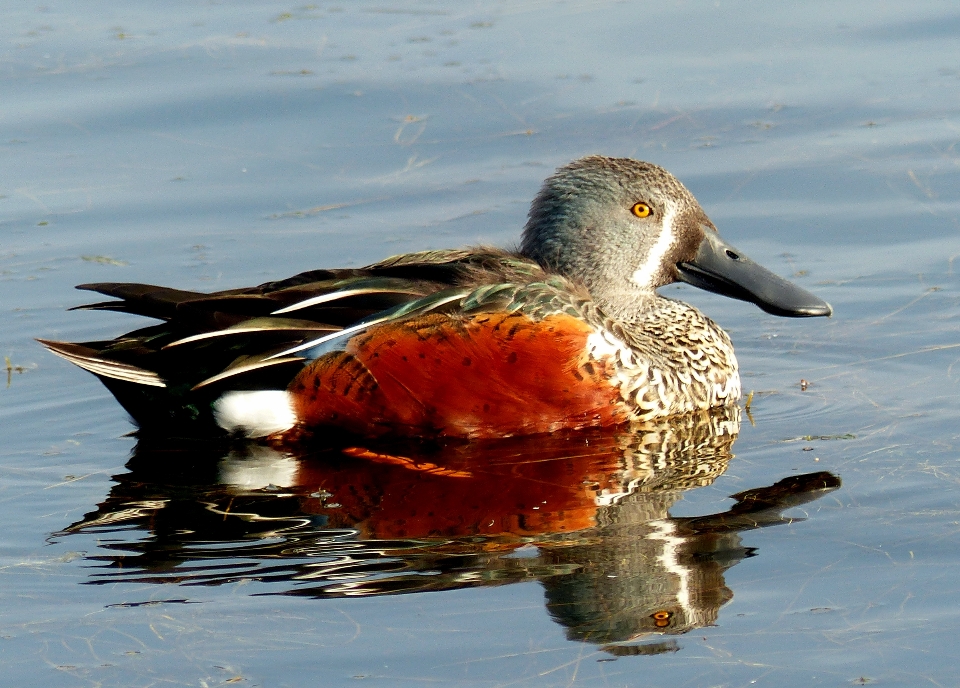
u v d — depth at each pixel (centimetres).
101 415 1276
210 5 2209
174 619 867
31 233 1617
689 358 1266
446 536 984
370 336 1182
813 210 1620
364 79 1930
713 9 2128
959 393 1216
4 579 930
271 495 1081
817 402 1241
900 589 873
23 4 2217
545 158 1745
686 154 1736
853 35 2019
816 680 783
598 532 983
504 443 1196
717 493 1046
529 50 2011
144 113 1859
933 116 1792
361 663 811
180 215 1655
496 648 823
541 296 1199
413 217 1638
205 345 1202
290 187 1706
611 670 800
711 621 849
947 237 1547
